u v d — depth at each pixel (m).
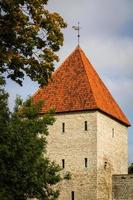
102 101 58.31
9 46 33.97
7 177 30.78
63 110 57.16
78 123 56.66
